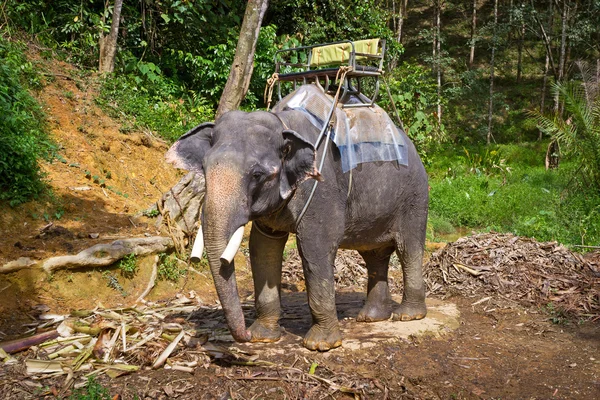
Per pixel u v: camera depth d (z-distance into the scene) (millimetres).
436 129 20141
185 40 13805
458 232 12578
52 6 12148
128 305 5910
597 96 13266
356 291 7152
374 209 4949
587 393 4270
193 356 4434
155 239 6676
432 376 4371
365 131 4848
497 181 17359
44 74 9430
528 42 35812
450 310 5996
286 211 4363
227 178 3680
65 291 5707
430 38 30531
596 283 6656
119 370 4199
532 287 6695
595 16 28359
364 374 4270
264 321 4809
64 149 8344
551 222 11055
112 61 11109
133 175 8922
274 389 3998
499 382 4379
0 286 5355
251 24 10211
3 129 7172
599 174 12828
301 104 4617
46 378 4125
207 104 13281
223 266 3707
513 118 29797
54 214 6973
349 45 4988
